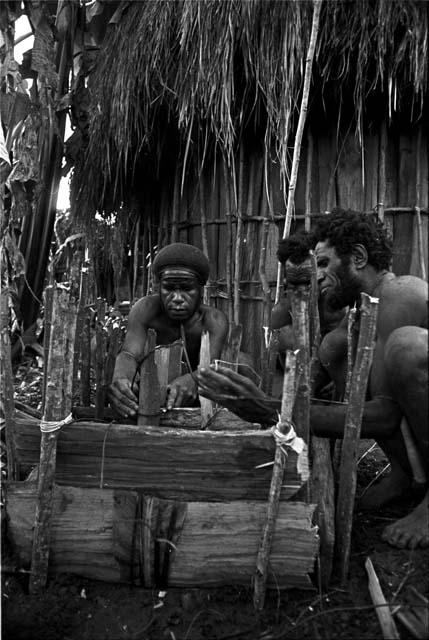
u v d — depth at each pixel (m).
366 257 2.35
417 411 2.02
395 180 3.96
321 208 4.00
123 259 5.25
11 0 4.55
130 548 2.13
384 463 3.17
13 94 4.49
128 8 4.45
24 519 2.17
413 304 2.16
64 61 5.11
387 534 2.21
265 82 3.59
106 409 2.66
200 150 4.26
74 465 2.16
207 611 2.02
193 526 2.10
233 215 4.13
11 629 1.99
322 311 2.85
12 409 2.31
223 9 3.56
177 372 2.73
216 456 2.09
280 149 3.88
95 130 4.27
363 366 1.96
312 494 2.16
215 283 4.24
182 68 3.73
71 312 2.10
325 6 3.44
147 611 2.04
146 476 2.13
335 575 2.11
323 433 2.17
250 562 2.08
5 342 2.32
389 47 3.51
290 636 1.90
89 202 4.82
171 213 4.59
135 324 3.02
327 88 3.82
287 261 2.19
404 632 1.87
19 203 4.51
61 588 2.12
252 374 2.70
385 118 3.88
